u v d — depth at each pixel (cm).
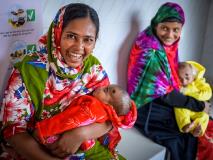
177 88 160
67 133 87
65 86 97
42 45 99
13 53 111
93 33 90
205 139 149
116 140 113
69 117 88
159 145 142
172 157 141
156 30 158
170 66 160
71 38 89
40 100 92
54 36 92
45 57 94
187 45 232
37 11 113
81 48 90
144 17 173
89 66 104
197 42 246
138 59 158
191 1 215
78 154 98
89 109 91
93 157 106
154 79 153
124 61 171
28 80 90
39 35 117
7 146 95
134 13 165
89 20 88
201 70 172
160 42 159
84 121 89
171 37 155
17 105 88
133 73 159
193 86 164
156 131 148
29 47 115
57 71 93
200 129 146
